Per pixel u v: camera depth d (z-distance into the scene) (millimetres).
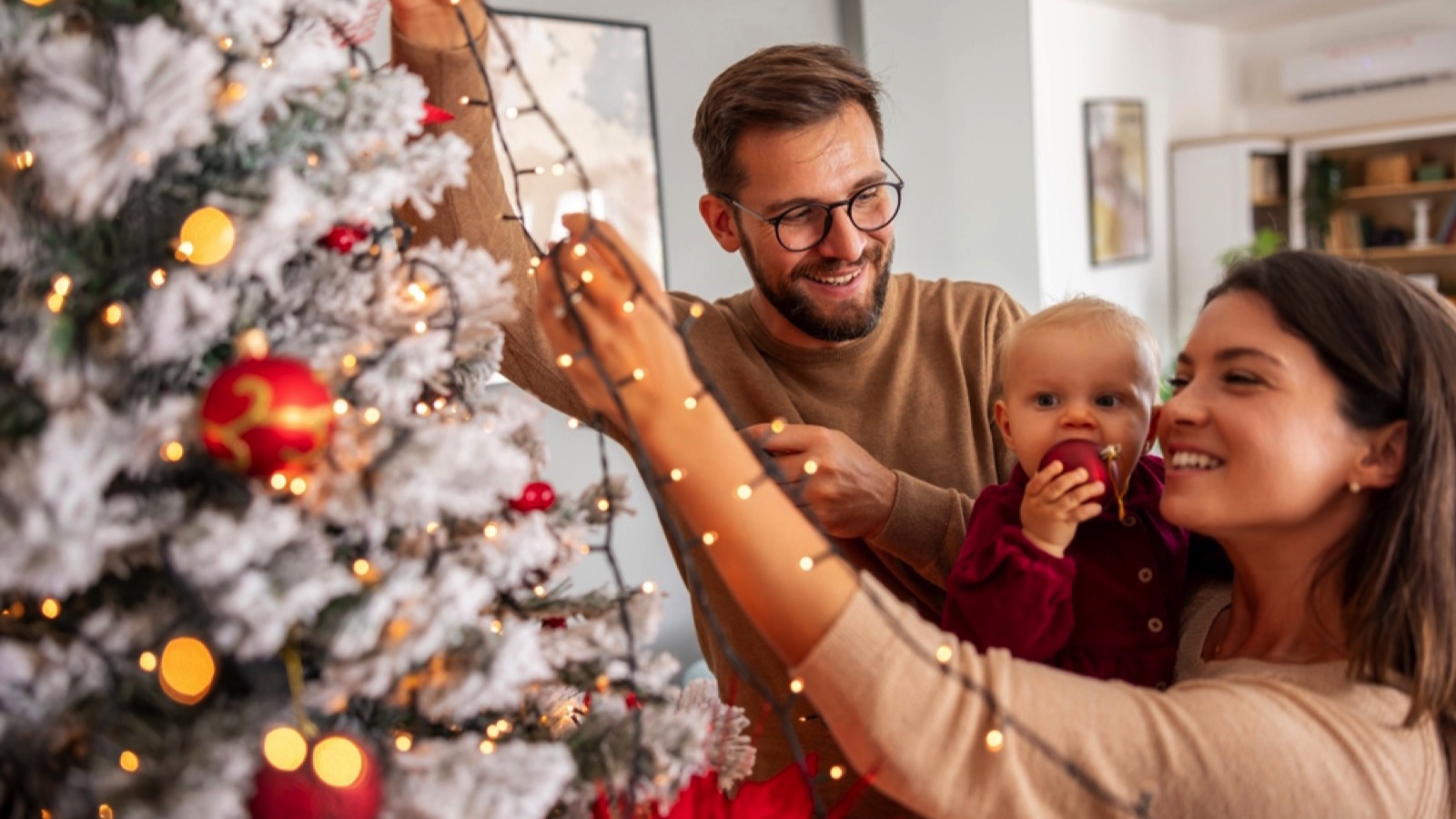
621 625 731
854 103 1234
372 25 751
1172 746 708
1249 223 5922
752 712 1271
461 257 706
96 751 556
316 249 674
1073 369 1062
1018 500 1064
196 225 546
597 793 684
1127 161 5707
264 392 537
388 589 563
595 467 2553
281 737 548
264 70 574
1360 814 704
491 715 702
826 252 1224
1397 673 783
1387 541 782
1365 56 5840
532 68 2453
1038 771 705
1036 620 946
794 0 3008
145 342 540
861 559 1260
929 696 710
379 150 654
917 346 1393
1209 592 1026
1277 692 754
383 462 582
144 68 500
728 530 727
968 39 3430
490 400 739
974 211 3502
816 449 1105
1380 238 5883
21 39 538
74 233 569
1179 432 841
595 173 2590
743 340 1374
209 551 512
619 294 701
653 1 2699
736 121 1223
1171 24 6051
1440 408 780
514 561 653
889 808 1154
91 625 554
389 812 564
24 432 557
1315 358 794
